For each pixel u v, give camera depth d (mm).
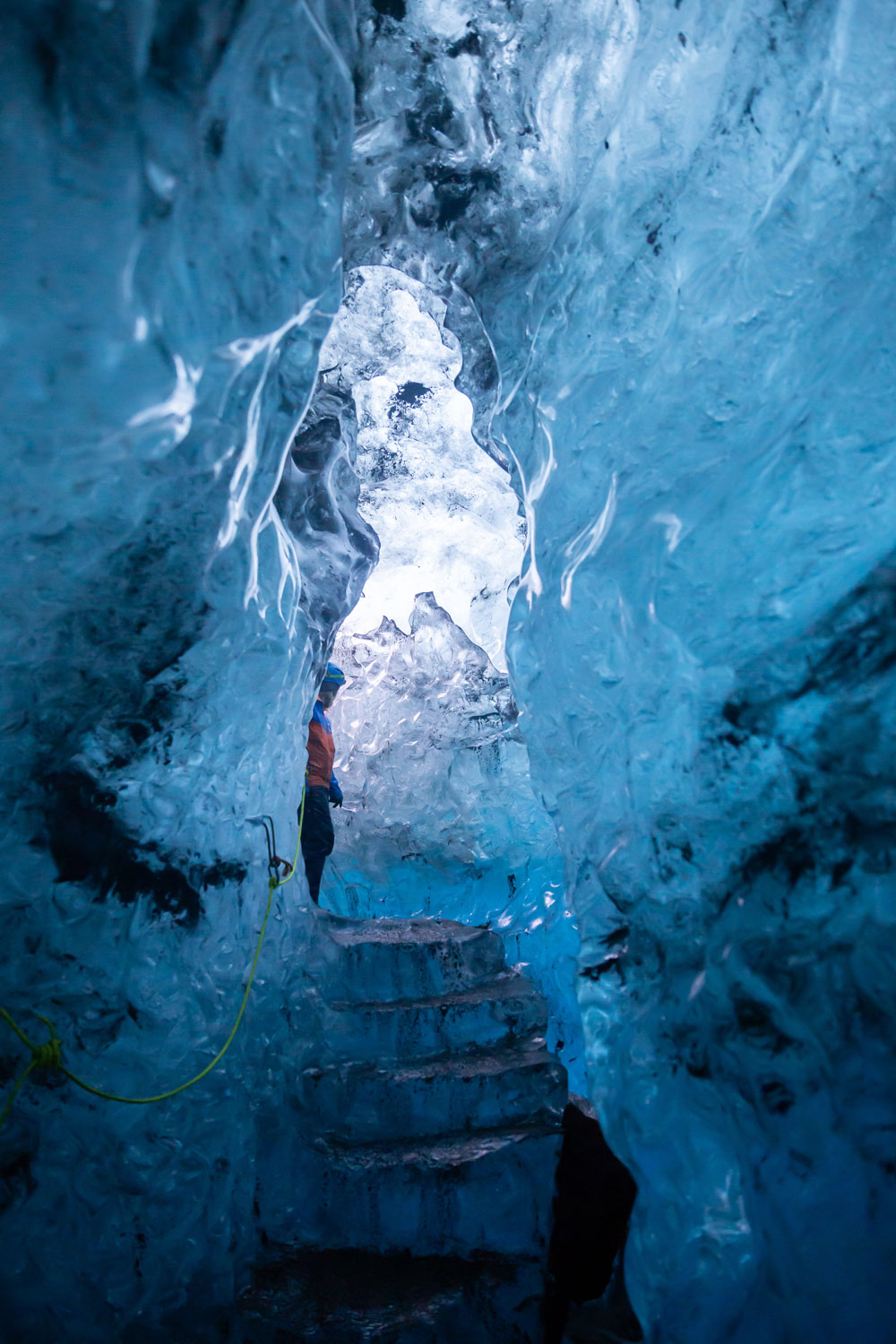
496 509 5793
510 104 2863
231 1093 2605
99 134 1294
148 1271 2287
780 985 1586
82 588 2000
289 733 3299
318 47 1802
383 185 3168
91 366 1391
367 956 3400
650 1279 1728
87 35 1241
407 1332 2322
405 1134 2793
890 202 1689
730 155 1983
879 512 1676
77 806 2301
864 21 1680
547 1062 2959
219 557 2277
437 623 6082
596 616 2197
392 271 5078
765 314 1890
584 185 2547
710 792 1825
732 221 1973
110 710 2314
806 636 1728
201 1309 2350
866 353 1708
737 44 1942
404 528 5859
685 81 2104
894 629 1607
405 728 6035
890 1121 1401
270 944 3006
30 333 1313
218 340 1709
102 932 2344
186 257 1550
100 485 1744
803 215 1818
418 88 2912
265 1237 2633
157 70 1366
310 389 2391
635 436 2189
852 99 1723
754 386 1907
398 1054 3051
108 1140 2271
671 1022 1828
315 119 1852
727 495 1915
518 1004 3238
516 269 3043
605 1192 2721
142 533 1989
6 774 2188
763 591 1812
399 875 5645
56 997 2240
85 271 1319
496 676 5992
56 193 1267
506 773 5875
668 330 2137
